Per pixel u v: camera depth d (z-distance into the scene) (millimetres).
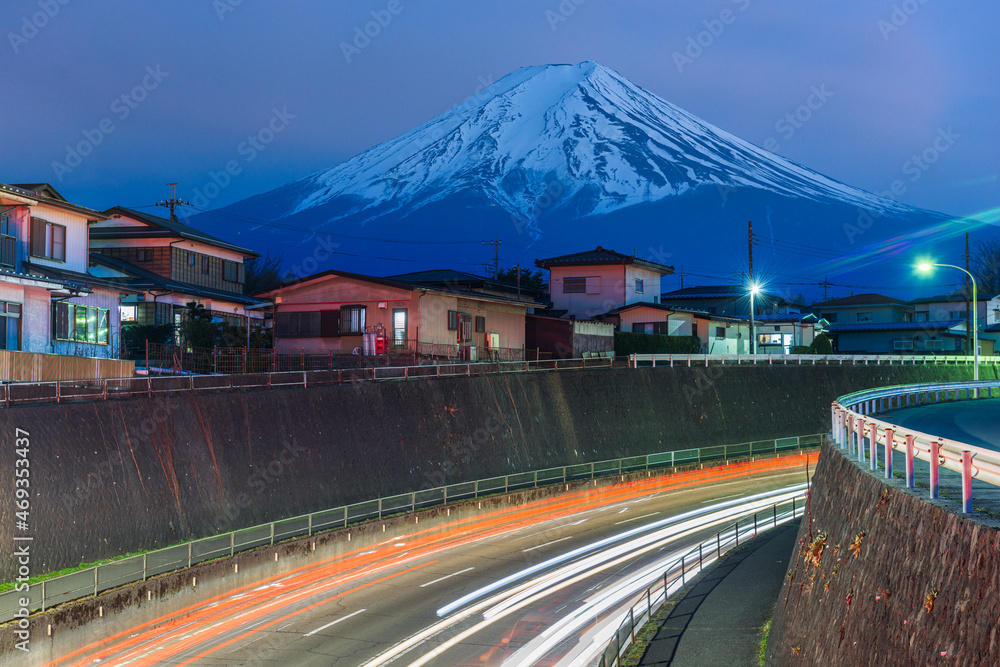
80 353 38406
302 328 51719
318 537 29984
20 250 37844
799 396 59250
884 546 12039
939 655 9492
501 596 27703
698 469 46156
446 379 41531
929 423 32844
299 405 34156
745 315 96250
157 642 23656
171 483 28078
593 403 48406
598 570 30328
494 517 37344
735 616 23328
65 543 24250
